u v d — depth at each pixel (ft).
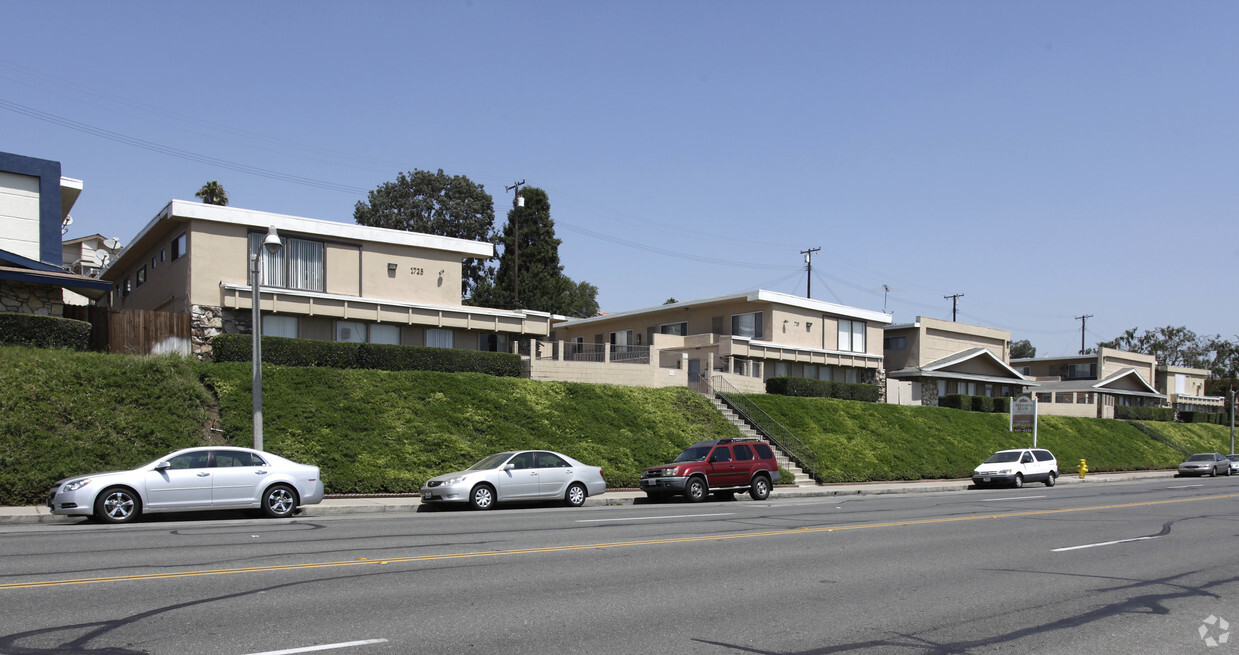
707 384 128.77
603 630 26.00
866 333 170.09
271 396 82.02
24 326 78.43
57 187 92.02
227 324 93.15
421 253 107.65
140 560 36.68
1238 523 61.57
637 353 121.80
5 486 60.03
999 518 63.77
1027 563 40.96
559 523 55.98
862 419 134.00
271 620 25.98
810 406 130.72
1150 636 26.61
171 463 55.72
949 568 39.04
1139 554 44.52
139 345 87.30
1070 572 38.34
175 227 97.14
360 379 90.17
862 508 73.10
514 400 97.55
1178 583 35.81
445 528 51.78
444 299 108.88
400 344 104.83
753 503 79.30
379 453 79.00
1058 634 26.68
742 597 31.58
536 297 197.88
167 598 28.81
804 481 104.53
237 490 57.00
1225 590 34.35
